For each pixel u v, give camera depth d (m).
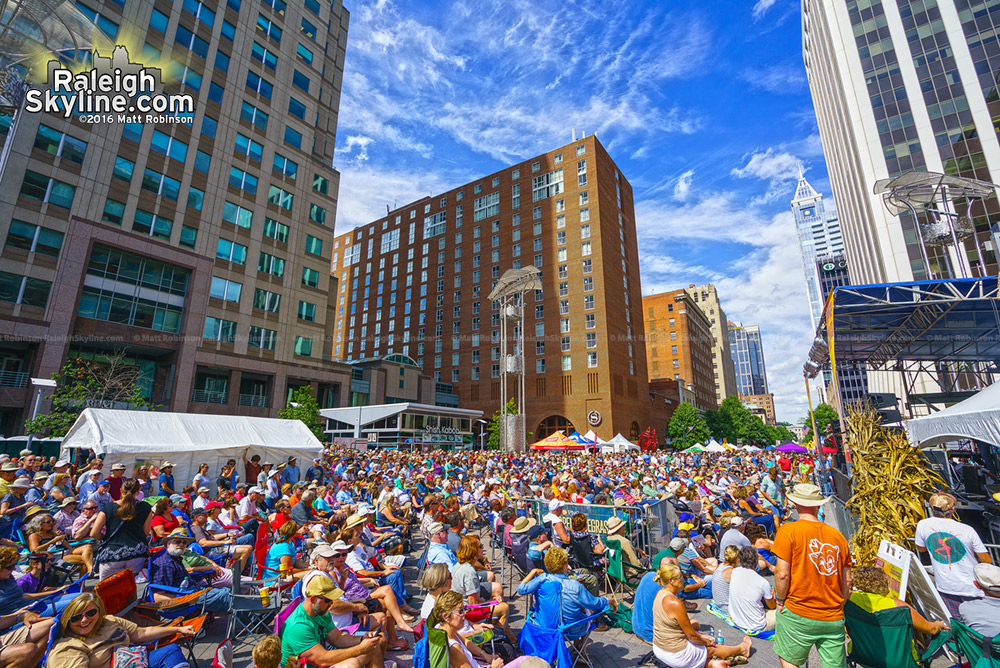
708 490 15.01
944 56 44.25
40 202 27.64
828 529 4.12
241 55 39.78
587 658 5.67
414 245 86.69
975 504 9.76
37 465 12.60
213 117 37.31
